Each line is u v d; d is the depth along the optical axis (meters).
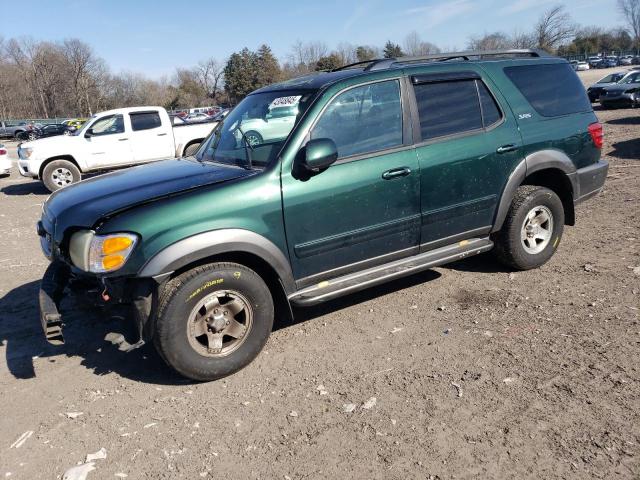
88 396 3.50
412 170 4.02
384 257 4.10
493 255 4.99
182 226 3.29
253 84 84.19
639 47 84.19
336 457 2.75
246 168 3.76
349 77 3.95
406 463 2.66
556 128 4.82
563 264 5.09
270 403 3.27
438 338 3.89
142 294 3.26
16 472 2.82
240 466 2.75
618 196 7.35
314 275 3.82
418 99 4.16
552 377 3.27
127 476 2.73
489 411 3.01
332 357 3.75
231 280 3.45
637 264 4.89
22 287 5.68
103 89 85.81
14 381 3.75
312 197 3.66
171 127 13.73
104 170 13.20
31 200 11.70
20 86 82.56
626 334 3.69
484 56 4.89
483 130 4.42
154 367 3.82
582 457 2.60
